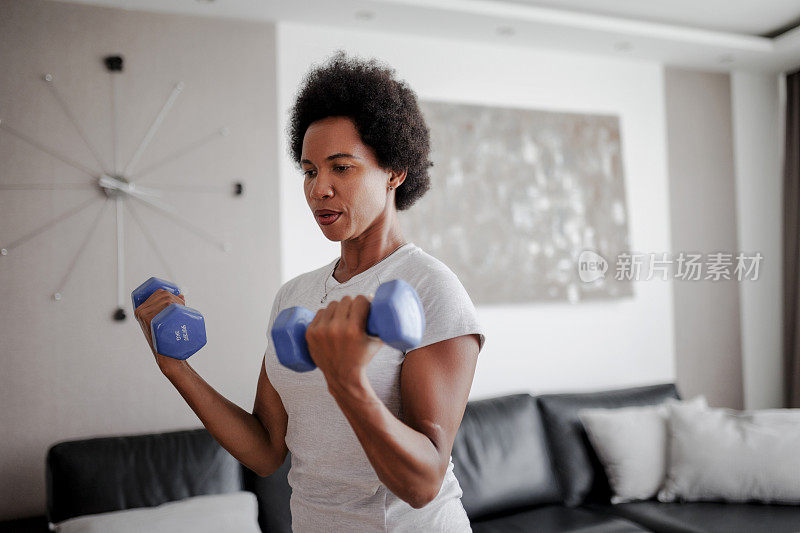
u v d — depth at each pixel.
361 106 0.96
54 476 2.20
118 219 2.58
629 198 3.54
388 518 0.92
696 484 2.71
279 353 0.72
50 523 2.18
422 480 0.73
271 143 2.82
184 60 2.70
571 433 2.96
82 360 2.53
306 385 0.96
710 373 3.71
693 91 3.73
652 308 3.58
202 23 2.73
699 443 2.74
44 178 2.50
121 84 2.60
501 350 3.22
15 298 2.45
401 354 0.91
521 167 3.24
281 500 2.37
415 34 3.07
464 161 3.12
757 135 3.88
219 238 2.72
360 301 0.67
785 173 3.83
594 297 3.38
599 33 3.15
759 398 3.82
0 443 2.43
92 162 2.56
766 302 3.86
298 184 2.88
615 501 2.80
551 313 3.34
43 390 2.48
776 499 2.62
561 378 3.35
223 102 2.75
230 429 1.05
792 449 2.64
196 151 2.70
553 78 3.39
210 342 2.69
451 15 2.86
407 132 1.00
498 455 2.74
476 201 3.13
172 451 2.33
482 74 3.23
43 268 2.49
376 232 1.02
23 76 2.48
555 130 3.33
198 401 1.02
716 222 3.75
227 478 2.34
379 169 0.99
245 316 2.75
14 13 2.47
